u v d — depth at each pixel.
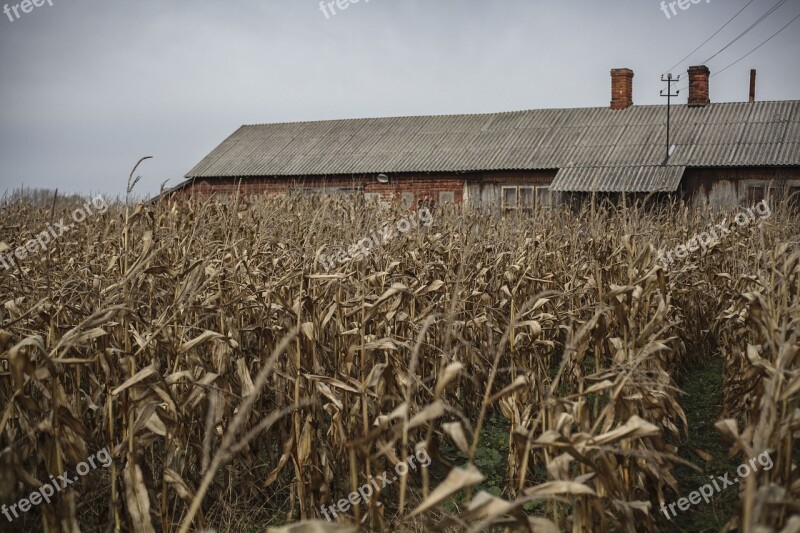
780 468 4.57
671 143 28.36
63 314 5.88
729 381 7.34
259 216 10.99
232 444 5.59
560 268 10.35
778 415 5.16
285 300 6.00
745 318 7.73
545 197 28.55
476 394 8.11
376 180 31.36
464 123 34.22
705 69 30.55
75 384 5.69
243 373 5.61
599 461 5.31
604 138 29.86
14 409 5.00
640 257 6.75
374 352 6.38
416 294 7.21
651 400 5.18
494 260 9.47
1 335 4.63
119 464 5.07
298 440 5.54
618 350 5.77
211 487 5.77
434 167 30.25
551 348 7.67
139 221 9.02
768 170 25.72
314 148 34.78
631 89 32.41
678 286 9.67
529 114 33.66
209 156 36.22
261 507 5.78
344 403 5.96
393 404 6.34
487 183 29.58
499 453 7.26
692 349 10.70
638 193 25.58
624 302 6.30
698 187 26.67
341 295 6.48
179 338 5.64
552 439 4.12
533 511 5.79
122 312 5.00
